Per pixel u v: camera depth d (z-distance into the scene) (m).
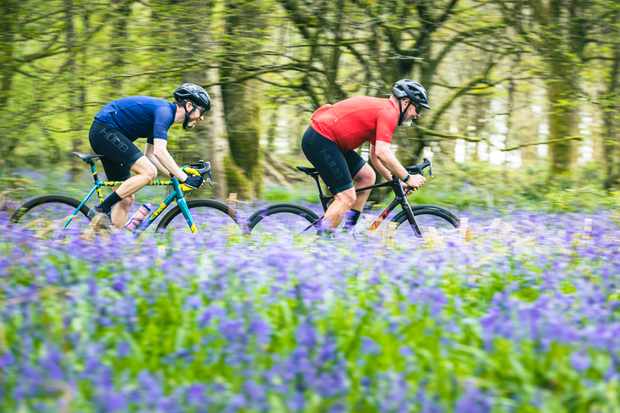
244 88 20.41
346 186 11.30
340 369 5.03
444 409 4.53
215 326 5.88
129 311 6.21
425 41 17.20
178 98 11.50
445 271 8.60
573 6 17.61
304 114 19.98
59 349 5.27
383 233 10.70
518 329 5.84
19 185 18.52
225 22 16.88
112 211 11.80
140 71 16.80
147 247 8.98
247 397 4.51
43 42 17.62
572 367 5.11
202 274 7.60
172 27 16.44
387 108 11.24
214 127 18.41
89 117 17.38
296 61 17.23
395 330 5.97
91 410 4.40
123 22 16.97
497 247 10.34
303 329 5.41
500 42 17.47
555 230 12.88
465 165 25.47
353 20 16.48
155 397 4.45
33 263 8.18
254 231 11.46
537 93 25.12
